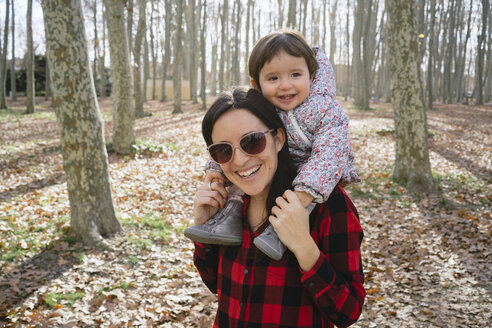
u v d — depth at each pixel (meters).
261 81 1.38
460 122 18.95
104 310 3.70
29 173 8.59
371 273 4.56
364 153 11.25
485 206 6.70
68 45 4.73
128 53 10.49
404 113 7.78
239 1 30.86
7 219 5.79
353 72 35.84
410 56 7.54
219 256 1.37
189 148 11.88
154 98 41.06
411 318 3.70
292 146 1.35
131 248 5.09
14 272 4.30
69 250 4.89
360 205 6.97
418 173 7.70
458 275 4.44
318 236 1.21
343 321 1.15
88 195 5.14
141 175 8.55
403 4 7.39
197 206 1.38
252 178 1.21
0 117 20.47
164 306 3.81
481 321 3.59
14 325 3.41
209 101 36.69
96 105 5.16
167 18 34.84
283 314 1.17
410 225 5.96
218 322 1.31
